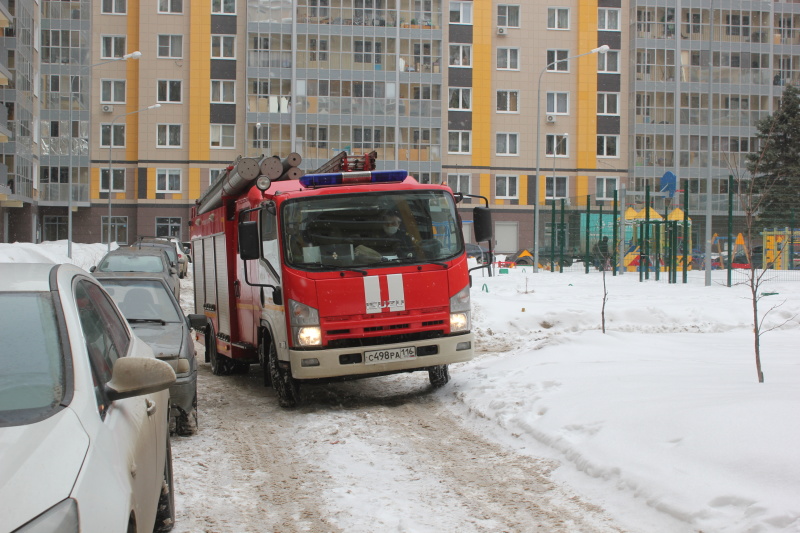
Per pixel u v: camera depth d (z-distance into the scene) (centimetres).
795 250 3403
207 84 5991
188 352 835
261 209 1013
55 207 5956
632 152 6431
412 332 948
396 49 6094
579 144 6406
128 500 299
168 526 512
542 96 6412
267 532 513
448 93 6288
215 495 598
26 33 5162
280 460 707
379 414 892
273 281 974
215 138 6019
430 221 977
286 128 6006
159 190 5994
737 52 6569
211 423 881
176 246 3938
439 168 6172
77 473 278
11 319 360
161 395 491
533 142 6406
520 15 6388
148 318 930
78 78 5831
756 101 6581
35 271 408
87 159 5862
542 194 6406
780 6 6662
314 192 952
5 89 4872
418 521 525
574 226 4266
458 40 6297
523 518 529
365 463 686
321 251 935
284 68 6000
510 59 6394
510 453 704
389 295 938
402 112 6150
